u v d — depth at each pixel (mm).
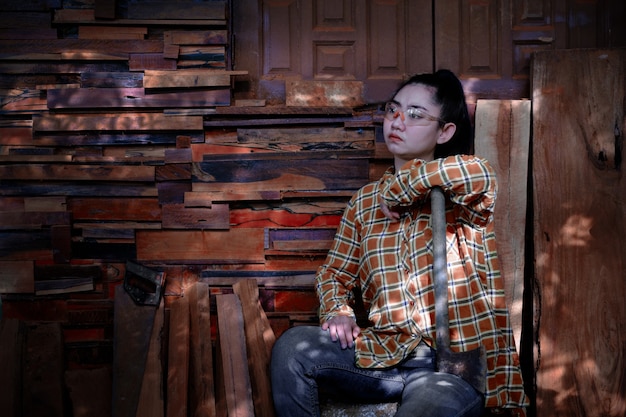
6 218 2490
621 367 2346
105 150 2539
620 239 2408
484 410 2033
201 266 2527
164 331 2375
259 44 2590
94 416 2340
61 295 2506
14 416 2182
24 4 2496
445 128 2180
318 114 2516
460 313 2016
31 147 2521
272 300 2527
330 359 1988
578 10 2609
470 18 2605
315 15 2605
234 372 2229
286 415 1986
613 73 2457
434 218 1909
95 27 2508
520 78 2602
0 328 2305
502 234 2453
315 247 2512
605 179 2432
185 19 2498
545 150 2453
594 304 2385
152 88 2498
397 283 2059
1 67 2502
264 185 2518
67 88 2500
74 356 2486
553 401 2352
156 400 2182
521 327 2453
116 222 2520
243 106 2506
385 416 2057
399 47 2605
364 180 2518
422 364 2012
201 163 2512
